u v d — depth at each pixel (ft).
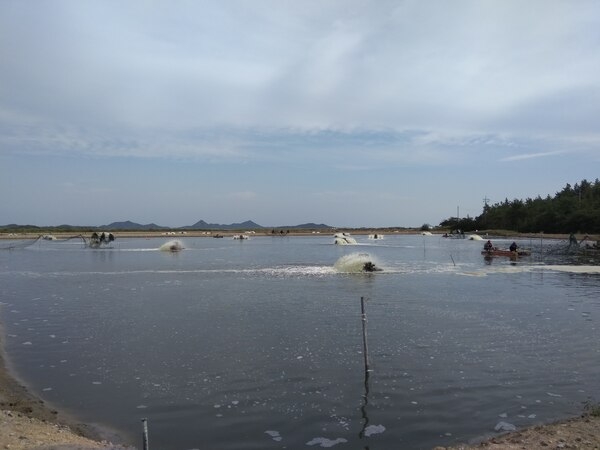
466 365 40.27
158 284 97.35
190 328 55.31
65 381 37.40
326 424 28.96
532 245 294.05
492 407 31.45
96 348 46.88
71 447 23.30
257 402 32.58
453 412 30.66
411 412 30.68
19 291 88.43
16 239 378.94
